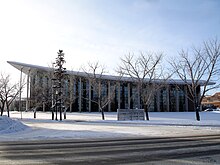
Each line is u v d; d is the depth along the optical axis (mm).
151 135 15820
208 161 7535
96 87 44281
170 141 12547
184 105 74625
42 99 49219
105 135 15773
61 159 7945
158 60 38125
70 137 14805
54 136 15164
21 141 12969
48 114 57875
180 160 7695
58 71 43812
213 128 21703
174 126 24391
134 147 10531
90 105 68125
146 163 7273
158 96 72812
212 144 11352
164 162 7406
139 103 69000
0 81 59250
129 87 70500
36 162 7492
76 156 8477
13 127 18812
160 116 49938
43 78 60656
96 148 10297
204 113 60406
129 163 7277
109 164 7156
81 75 59125
